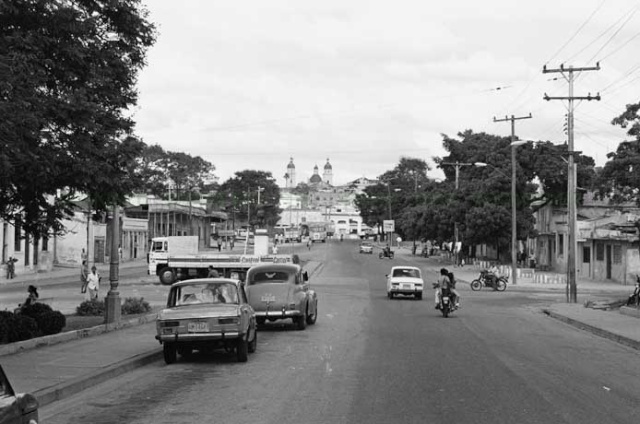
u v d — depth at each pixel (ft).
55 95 46.73
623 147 111.24
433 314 95.20
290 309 72.59
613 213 194.80
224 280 53.67
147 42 52.19
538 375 45.19
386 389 39.45
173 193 401.90
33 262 197.88
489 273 154.30
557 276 181.78
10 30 44.39
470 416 32.45
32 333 57.41
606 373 47.42
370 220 509.76
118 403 36.11
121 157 51.13
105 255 243.19
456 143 263.49
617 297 137.59
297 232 542.57
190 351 55.88
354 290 146.20
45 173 46.85
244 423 31.04
